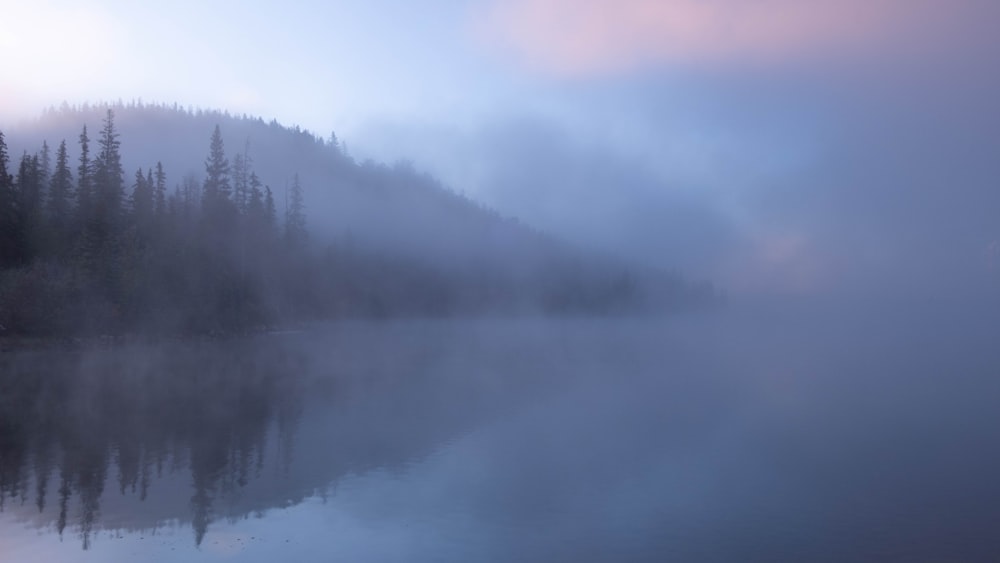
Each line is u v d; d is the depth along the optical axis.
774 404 30.45
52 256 55.47
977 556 12.96
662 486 17.14
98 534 13.05
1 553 12.07
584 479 17.59
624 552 12.85
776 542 13.48
